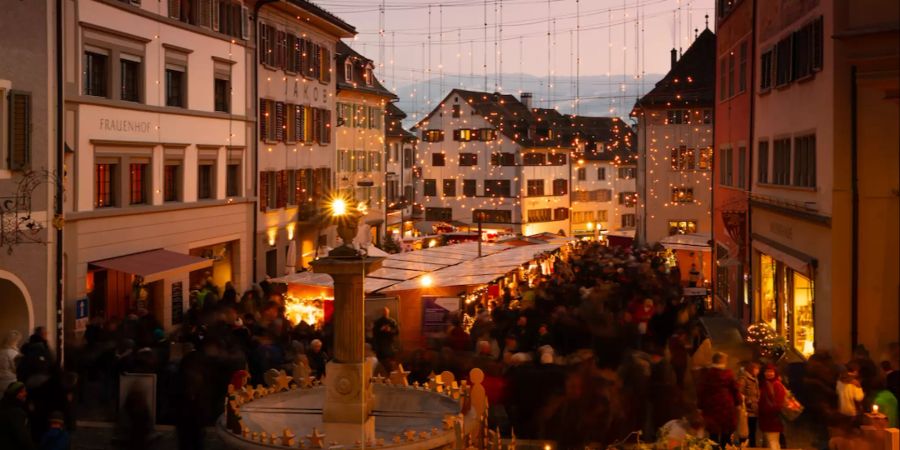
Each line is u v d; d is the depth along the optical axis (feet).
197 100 111.04
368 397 42.60
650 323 71.87
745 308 102.06
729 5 116.26
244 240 125.80
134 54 95.81
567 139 305.94
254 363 59.57
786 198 80.79
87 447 50.83
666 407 48.32
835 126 64.44
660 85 207.21
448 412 45.62
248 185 126.72
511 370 51.65
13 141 69.77
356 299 42.24
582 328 64.80
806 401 56.29
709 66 207.72
